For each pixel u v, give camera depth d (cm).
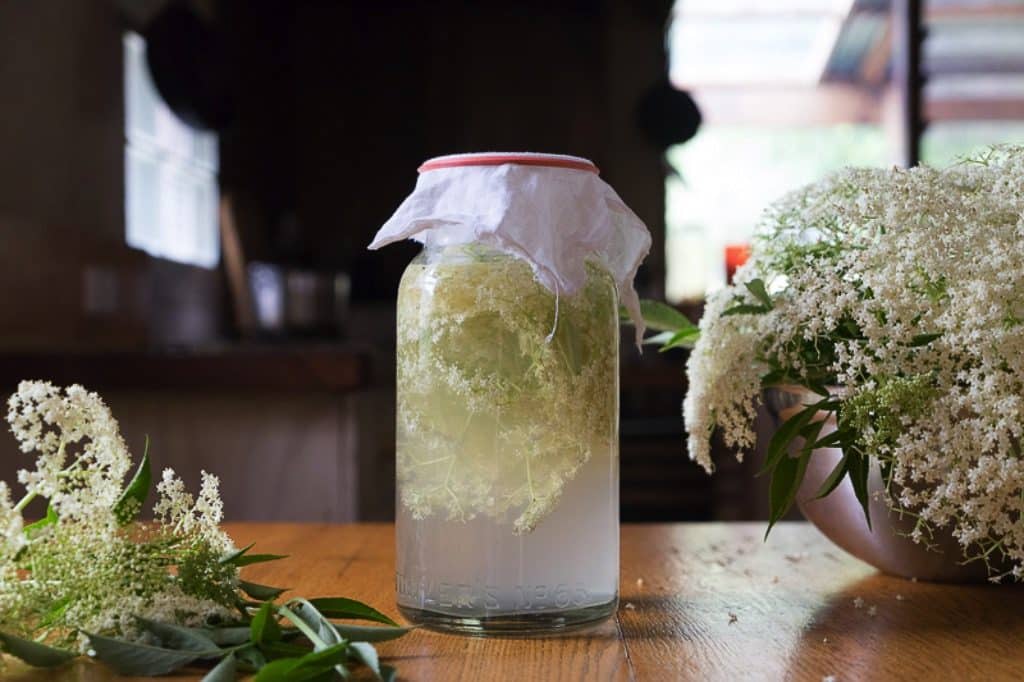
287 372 154
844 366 66
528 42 405
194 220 355
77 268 252
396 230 61
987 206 64
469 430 60
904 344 62
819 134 481
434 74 403
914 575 76
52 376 157
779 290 68
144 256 294
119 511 59
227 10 359
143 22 308
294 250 396
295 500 158
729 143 477
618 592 67
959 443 60
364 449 173
